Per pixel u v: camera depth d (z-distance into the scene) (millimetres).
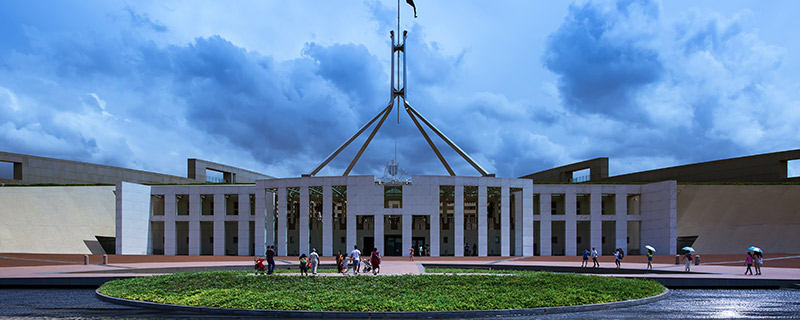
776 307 21328
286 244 56562
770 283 28047
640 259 47750
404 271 32688
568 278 27094
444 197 62750
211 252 64875
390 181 55938
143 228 60562
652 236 58875
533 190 59938
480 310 19797
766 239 54688
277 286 24594
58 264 39812
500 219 60594
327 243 55125
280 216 56938
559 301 21109
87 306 21891
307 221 55562
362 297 21875
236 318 19312
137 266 37969
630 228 65500
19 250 56406
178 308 20812
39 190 63750
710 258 46750
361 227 61781
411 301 21000
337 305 20359
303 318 19594
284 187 57031
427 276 27766
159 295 22859
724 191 61281
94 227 60625
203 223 65500
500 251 60219
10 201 61844
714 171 70750
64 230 59406
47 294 25766
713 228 58094
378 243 54344
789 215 56000
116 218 57656
